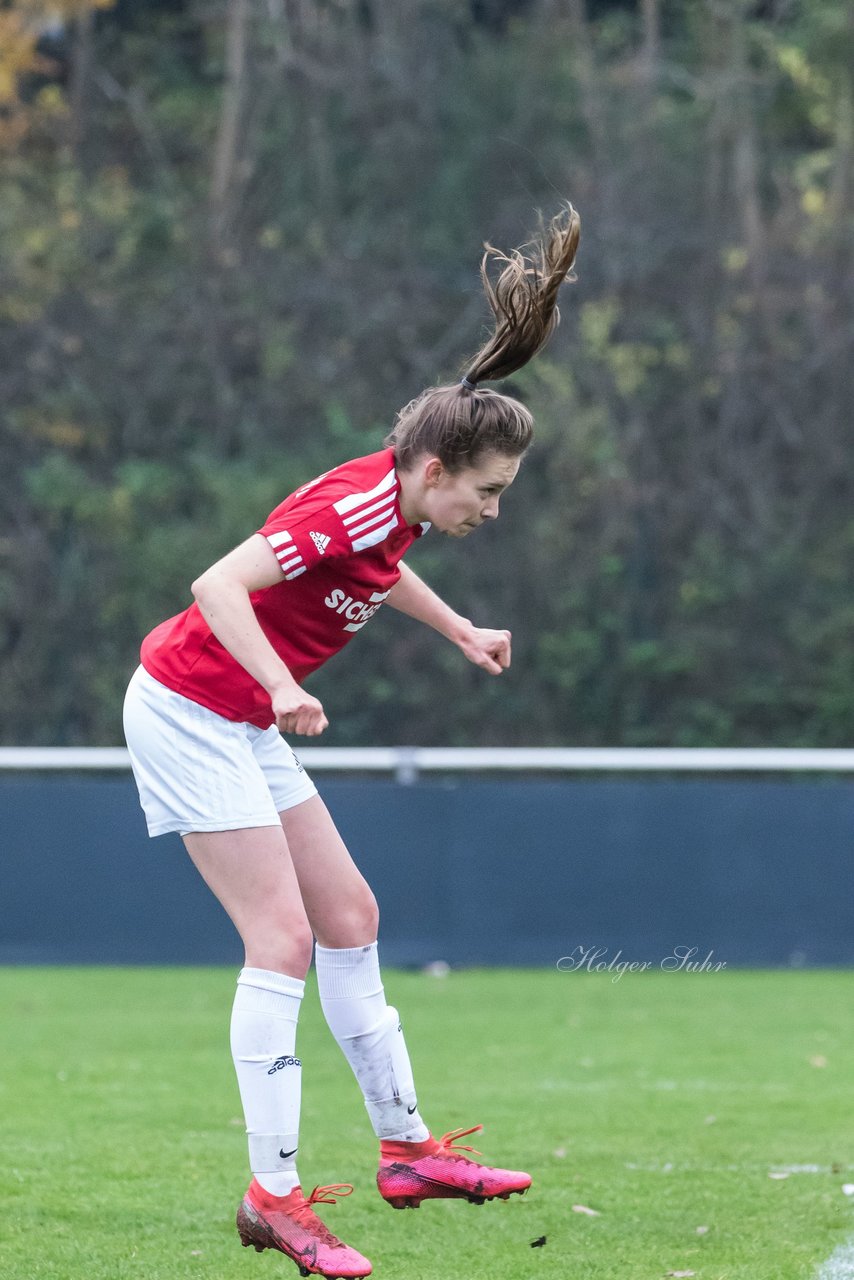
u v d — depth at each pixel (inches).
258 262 3253.0
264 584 443.8
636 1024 1013.2
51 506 3019.2
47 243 3174.2
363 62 3385.8
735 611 3088.1
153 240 3304.6
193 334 3171.8
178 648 465.4
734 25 3531.0
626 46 3683.6
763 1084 802.8
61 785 1283.2
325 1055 918.4
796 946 1239.5
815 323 3166.8
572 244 460.8
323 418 3152.1
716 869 1243.8
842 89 3459.6
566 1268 479.2
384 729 2997.0
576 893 1248.8
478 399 456.8
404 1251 502.0
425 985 1179.3
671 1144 655.1
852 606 3068.4
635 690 3038.9
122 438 3164.4
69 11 3422.7
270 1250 500.7
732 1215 541.6
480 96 3348.9
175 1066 856.3
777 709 3053.6
